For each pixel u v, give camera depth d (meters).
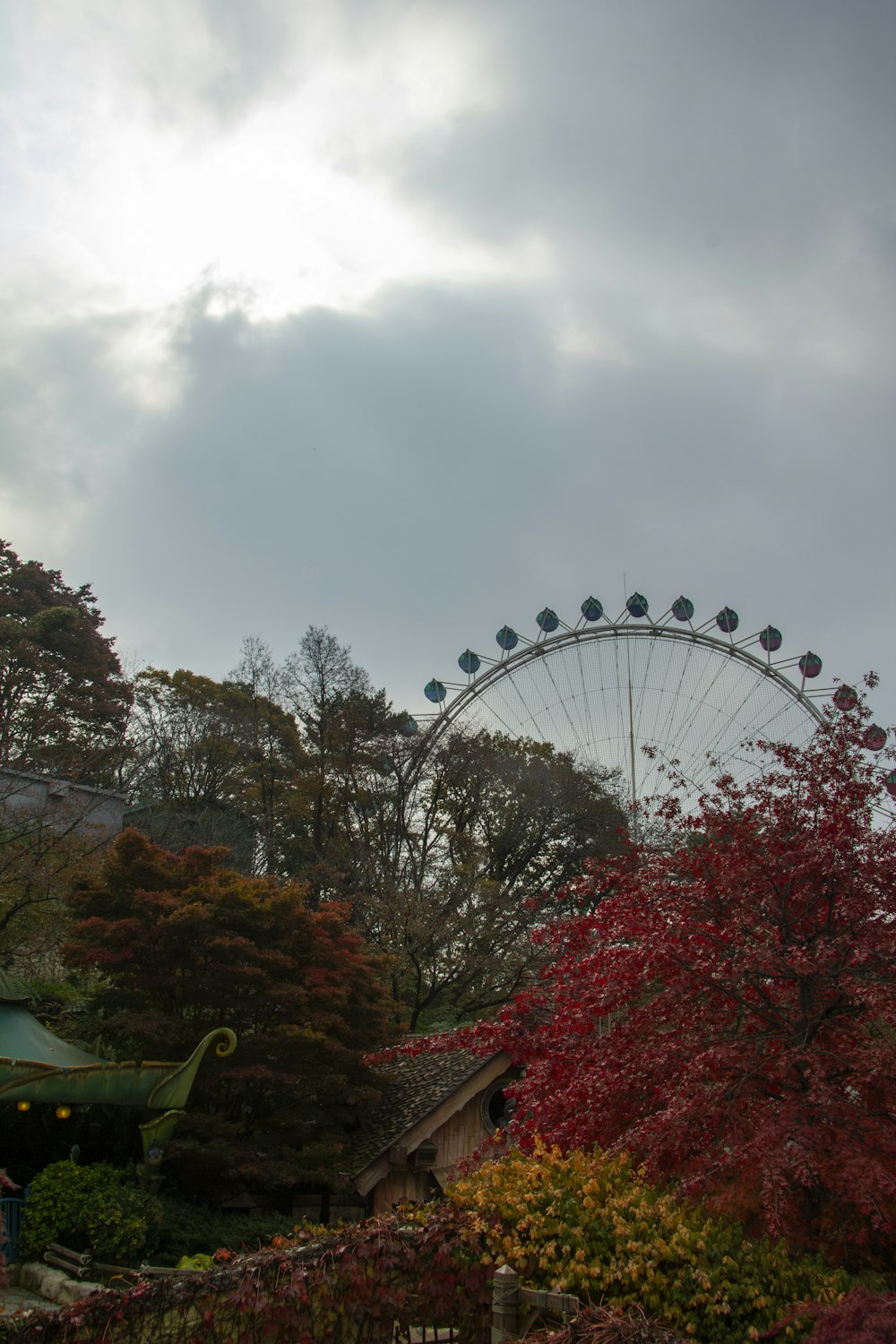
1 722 54.12
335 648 54.44
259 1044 23.94
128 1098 21.73
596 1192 12.03
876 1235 12.14
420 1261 10.63
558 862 56.31
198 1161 22.61
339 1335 9.86
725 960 13.52
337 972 25.55
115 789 57.28
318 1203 24.23
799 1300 10.61
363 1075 26.05
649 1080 13.52
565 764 56.41
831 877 13.84
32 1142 25.23
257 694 58.38
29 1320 8.80
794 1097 12.25
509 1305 10.33
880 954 13.09
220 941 23.56
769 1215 11.19
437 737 52.97
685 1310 10.59
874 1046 12.12
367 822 52.28
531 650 52.00
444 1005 45.34
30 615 60.44
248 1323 9.46
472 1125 25.05
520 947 45.78
